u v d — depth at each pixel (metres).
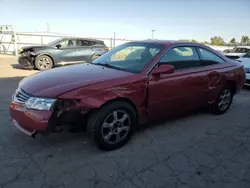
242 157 3.14
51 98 2.68
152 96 3.37
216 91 4.41
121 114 3.14
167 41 4.02
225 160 3.04
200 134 3.80
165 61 3.58
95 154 3.03
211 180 2.62
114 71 3.40
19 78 7.95
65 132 3.59
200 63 4.11
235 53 11.58
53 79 3.08
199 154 3.16
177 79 3.63
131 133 3.32
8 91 5.98
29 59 9.81
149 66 3.40
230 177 2.69
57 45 10.19
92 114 2.93
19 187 2.36
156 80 3.38
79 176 2.57
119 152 3.12
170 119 4.38
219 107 4.68
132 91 3.12
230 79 4.58
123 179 2.56
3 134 3.46
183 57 3.86
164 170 2.76
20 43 17.33
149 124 4.09
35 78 3.25
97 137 2.95
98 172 2.66
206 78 4.09
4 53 17.61
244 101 5.94
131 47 4.04
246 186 2.54
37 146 3.17
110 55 4.15
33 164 2.75
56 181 2.47
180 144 3.42
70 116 2.76
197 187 2.49
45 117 2.66
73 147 3.18
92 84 2.88
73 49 10.50
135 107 3.25
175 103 3.73
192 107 4.10
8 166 2.69
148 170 2.74
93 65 3.86
